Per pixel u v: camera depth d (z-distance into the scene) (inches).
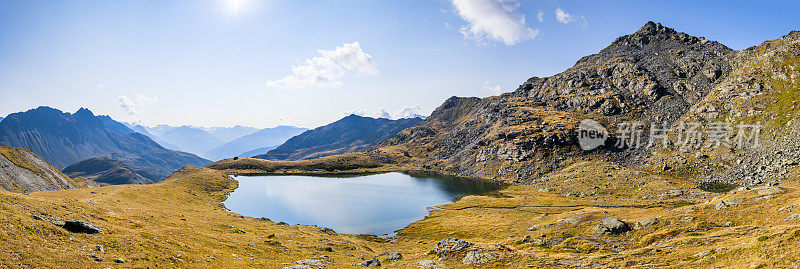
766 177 6707.7
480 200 7490.2
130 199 4817.9
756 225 2395.4
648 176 7824.8
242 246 2421.3
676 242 2265.0
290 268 1904.5
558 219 3981.3
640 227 3026.6
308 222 6077.8
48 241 1438.2
